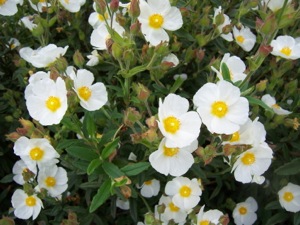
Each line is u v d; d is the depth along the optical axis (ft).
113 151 0.77
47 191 0.90
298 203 0.96
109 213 1.01
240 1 1.18
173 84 1.00
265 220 1.04
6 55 1.22
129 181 0.72
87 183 0.85
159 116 0.69
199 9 1.11
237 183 1.08
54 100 0.75
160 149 0.71
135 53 0.92
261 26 0.79
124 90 0.87
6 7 1.11
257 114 0.94
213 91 0.73
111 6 0.83
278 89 1.11
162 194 0.92
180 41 1.10
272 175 1.02
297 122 0.94
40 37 1.09
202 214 0.86
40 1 1.17
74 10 1.08
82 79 0.78
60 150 0.84
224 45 1.15
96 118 0.88
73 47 1.18
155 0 0.89
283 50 1.00
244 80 0.81
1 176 1.12
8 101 1.11
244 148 0.76
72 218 0.87
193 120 0.72
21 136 0.83
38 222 0.97
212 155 0.74
